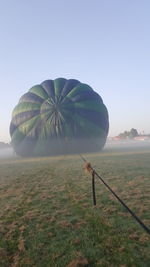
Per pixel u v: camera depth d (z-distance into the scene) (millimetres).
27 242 5281
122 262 4180
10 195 9805
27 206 8008
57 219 6527
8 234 5781
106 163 17891
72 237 5324
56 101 33500
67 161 22062
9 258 4684
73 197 8703
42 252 4793
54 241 5223
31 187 11109
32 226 6172
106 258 4355
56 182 11898
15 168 19078
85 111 34031
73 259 4414
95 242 5000
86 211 6996
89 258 4402
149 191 8828
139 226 5625
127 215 6406
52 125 32344
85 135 33406
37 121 33219
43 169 17172
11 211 7566
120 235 5223
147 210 6695
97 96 37750
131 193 8680
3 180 13477
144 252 4457
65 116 32656
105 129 36469
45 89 35906
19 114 35250
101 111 36031
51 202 8281
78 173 14156
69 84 36281
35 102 34500
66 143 32688
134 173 12867
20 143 34469
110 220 6125
